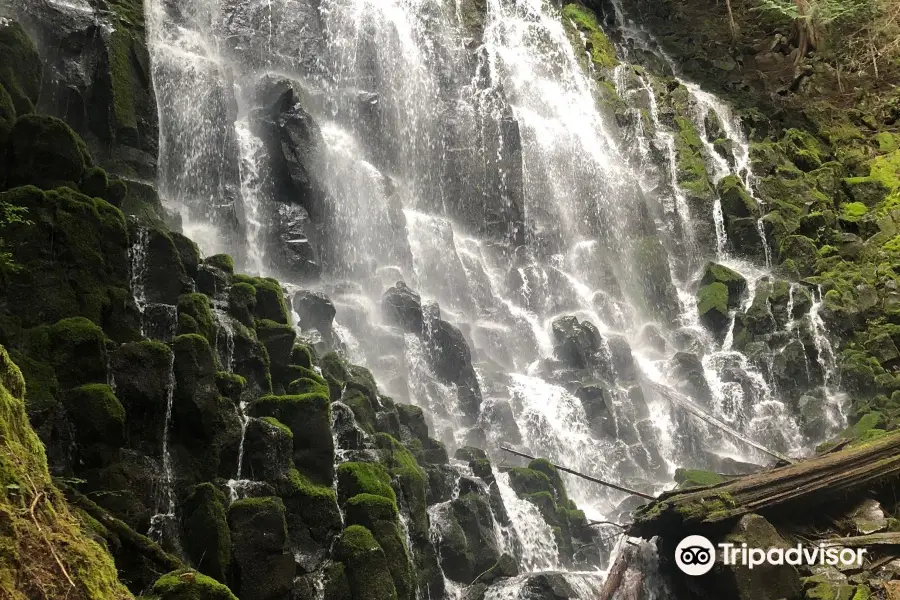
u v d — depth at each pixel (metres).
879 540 11.31
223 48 16.69
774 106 25.64
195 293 9.38
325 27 18.02
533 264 18.16
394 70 18.58
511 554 10.90
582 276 18.69
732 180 21.30
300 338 11.05
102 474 7.62
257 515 8.05
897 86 27.22
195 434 8.46
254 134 15.05
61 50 12.09
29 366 7.71
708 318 18.72
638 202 20.06
